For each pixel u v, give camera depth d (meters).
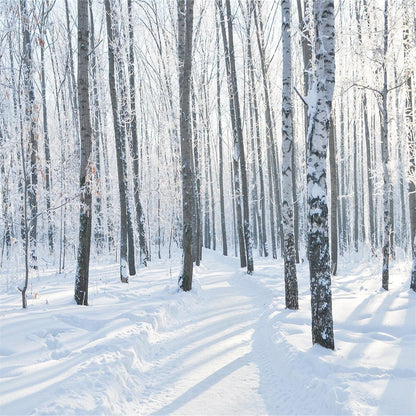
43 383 4.31
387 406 3.73
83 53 9.01
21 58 7.91
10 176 10.02
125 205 13.91
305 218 31.95
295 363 5.43
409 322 7.29
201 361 6.19
